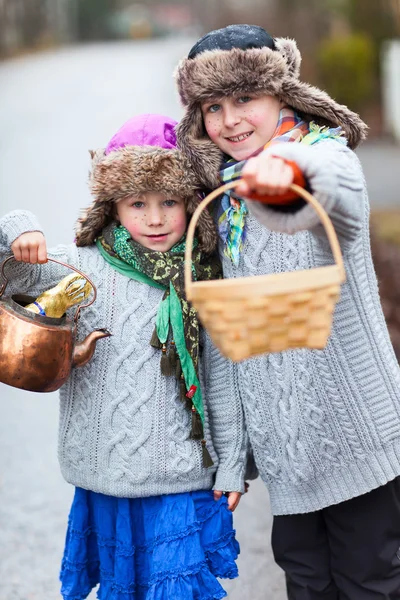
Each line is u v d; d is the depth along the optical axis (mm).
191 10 62281
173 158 3213
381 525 3256
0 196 12750
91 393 3334
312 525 3385
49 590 4164
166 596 3197
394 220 10250
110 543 3404
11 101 24000
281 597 4086
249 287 2299
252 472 3656
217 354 3400
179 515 3297
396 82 17891
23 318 3125
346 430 3160
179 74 3285
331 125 3242
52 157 15719
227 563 3365
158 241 3307
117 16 60906
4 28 42656
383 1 20578
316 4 23453
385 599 3275
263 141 3215
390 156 15742
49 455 5594
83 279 3215
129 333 3311
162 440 3311
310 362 3154
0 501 5016
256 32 3234
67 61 37781
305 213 2529
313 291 2342
